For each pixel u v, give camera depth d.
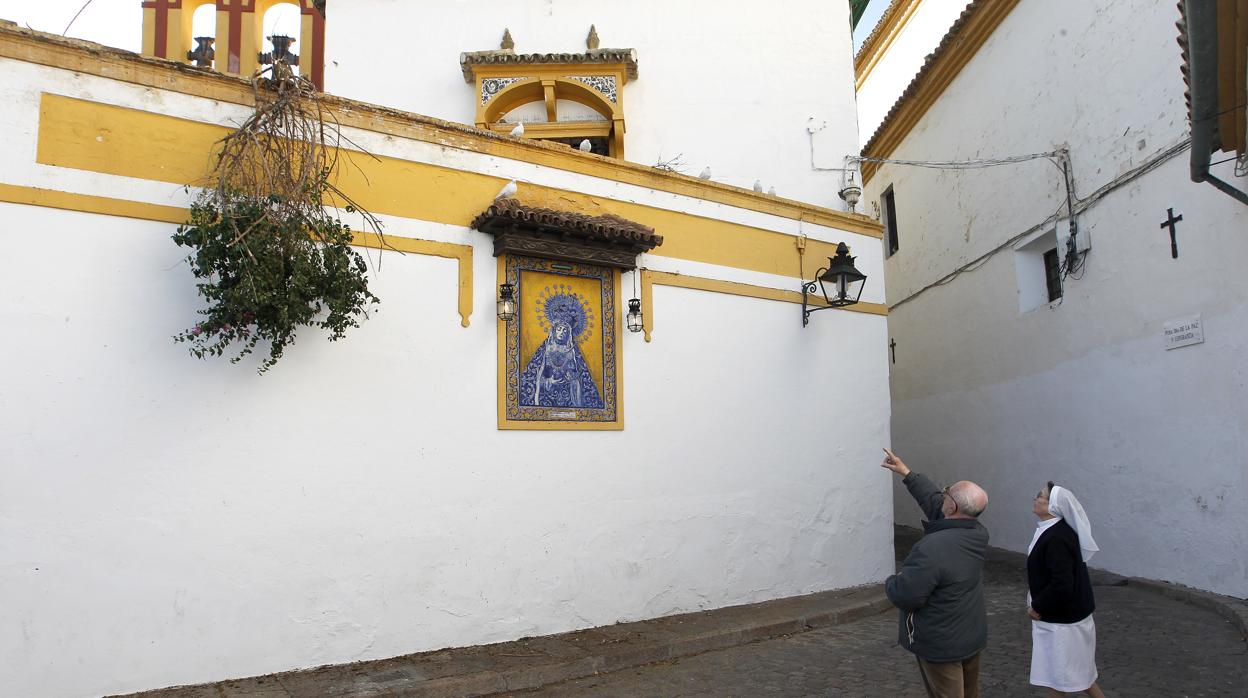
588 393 7.47
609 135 10.48
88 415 5.24
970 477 12.70
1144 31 8.91
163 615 5.35
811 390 9.22
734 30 10.88
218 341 5.65
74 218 5.34
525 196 7.36
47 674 4.96
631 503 7.61
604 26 10.72
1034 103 11.05
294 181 5.59
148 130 5.65
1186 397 8.45
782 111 10.73
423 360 6.57
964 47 12.59
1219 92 6.67
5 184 5.15
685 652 6.84
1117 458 9.49
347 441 6.15
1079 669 4.59
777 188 10.52
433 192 6.84
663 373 8.02
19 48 5.29
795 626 7.65
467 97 10.40
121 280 5.44
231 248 5.20
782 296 9.12
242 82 6.03
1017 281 11.45
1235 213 7.78
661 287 8.13
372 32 10.38
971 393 12.70
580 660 6.24
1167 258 8.66
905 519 15.17
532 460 7.04
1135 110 9.10
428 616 6.37
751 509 8.49
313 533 5.93
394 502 6.30
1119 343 9.42
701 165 10.48
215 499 5.59
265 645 5.68
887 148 15.90
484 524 6.71
